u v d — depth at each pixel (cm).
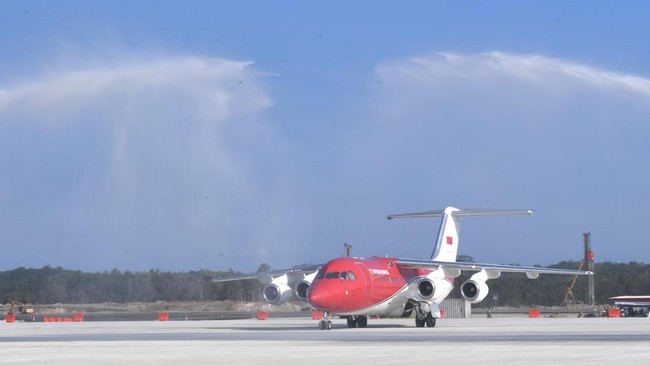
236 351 3925
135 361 3378
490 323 8544
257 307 18175
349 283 7112
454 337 5288
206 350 4016
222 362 3297
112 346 4422
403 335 5653
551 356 3506
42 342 4941
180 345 4472
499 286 16112
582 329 6581
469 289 8044
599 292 19250
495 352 3756
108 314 14200
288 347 4222
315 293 6962
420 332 6206
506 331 6253
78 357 3609
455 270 8288
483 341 4762
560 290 17275
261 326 7944
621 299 16450
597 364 3122
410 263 7931
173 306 18712
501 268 8025
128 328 7488
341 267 7206
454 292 14138
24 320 11475
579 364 3123
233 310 17950
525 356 3512
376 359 3388
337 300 6988
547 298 16850
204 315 13612
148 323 9175
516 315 14438
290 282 8288
